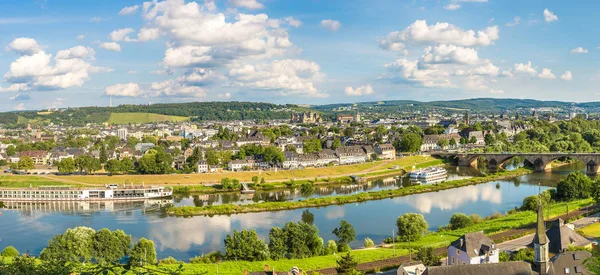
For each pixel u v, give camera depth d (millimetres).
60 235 158500
